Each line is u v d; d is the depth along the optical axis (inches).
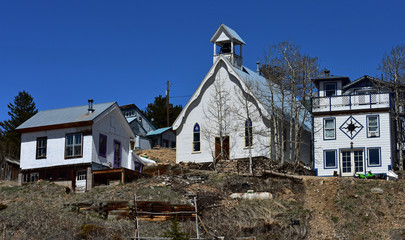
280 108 2123.5
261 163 1961.1
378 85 2101.4
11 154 2353.6
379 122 1929.1
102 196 1596.9
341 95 1982.0
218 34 2265.0
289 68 2094.0
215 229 1348.4
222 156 2048.5
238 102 2118.6
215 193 1596.9
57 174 1824.6
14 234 1294.3
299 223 1430.9
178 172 2031.3
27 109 2682.1
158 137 3085.6
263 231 1376.7
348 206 1520.7
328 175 1943.9
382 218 1461.6
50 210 1466.5
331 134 1971.0
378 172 1894.7
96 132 1833.2
